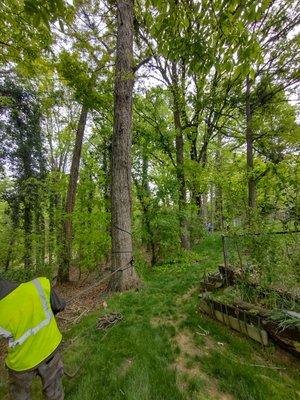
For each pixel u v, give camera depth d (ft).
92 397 8.46
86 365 10.27
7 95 34.37
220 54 6.48
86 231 29.58
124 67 20.56
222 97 32.07
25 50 15.24
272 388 8.57
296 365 9.57
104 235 29.43
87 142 45.16
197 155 44.39
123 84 21.02
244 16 5.67
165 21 6.46
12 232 32.17
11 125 36.40
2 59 16.33
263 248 13.01
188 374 9.57
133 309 15.80
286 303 11.55
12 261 30.37
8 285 6.89
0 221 38.04
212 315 13.70
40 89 30.76
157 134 35.50
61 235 33.17
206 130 42.32
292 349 9.89
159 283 21.02
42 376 7.05
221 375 9.46
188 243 31.76
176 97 32.27
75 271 42.83
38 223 38.81
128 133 21.29
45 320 7.25
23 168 39.24
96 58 25.79
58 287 30.68
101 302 17.90
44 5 5.09
